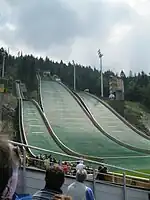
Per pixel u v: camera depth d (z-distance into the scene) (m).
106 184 15.95
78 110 84.75
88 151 55.06
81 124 73.69
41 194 4.45
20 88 120.94
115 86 112.50
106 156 51.66
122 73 193.88
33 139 59.97
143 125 103.75
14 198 3.75
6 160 3.03
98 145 59.38
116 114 84.25
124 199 16.48
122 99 111.44
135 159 49.28
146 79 171.62
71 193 6.11
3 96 73.81
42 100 93.44
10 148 3.10
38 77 148.50
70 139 62.00
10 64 197.00
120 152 55.47
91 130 70.06
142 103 140.38
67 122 74.12
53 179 4.51
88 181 15.15
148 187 18.53
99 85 188.12
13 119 72.12
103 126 74.75
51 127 68.94
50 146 56.44
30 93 121.06
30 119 72.88
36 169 12.59
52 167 4.64
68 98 98.12
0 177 3.00
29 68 167.62
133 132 73.56
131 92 150.12
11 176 3.08
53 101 93.50
